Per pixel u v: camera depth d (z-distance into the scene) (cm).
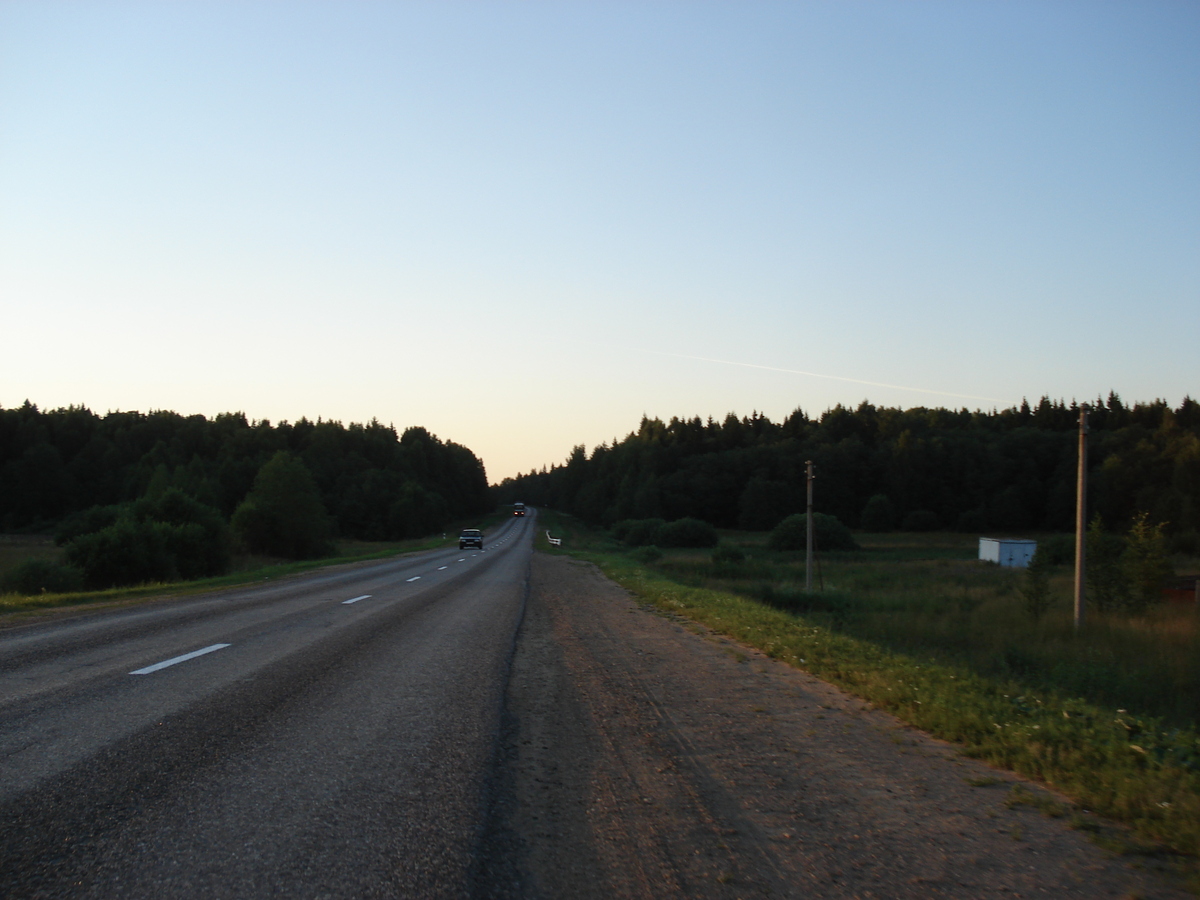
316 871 402
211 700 789
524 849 446
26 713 720
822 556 7762
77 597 2034
